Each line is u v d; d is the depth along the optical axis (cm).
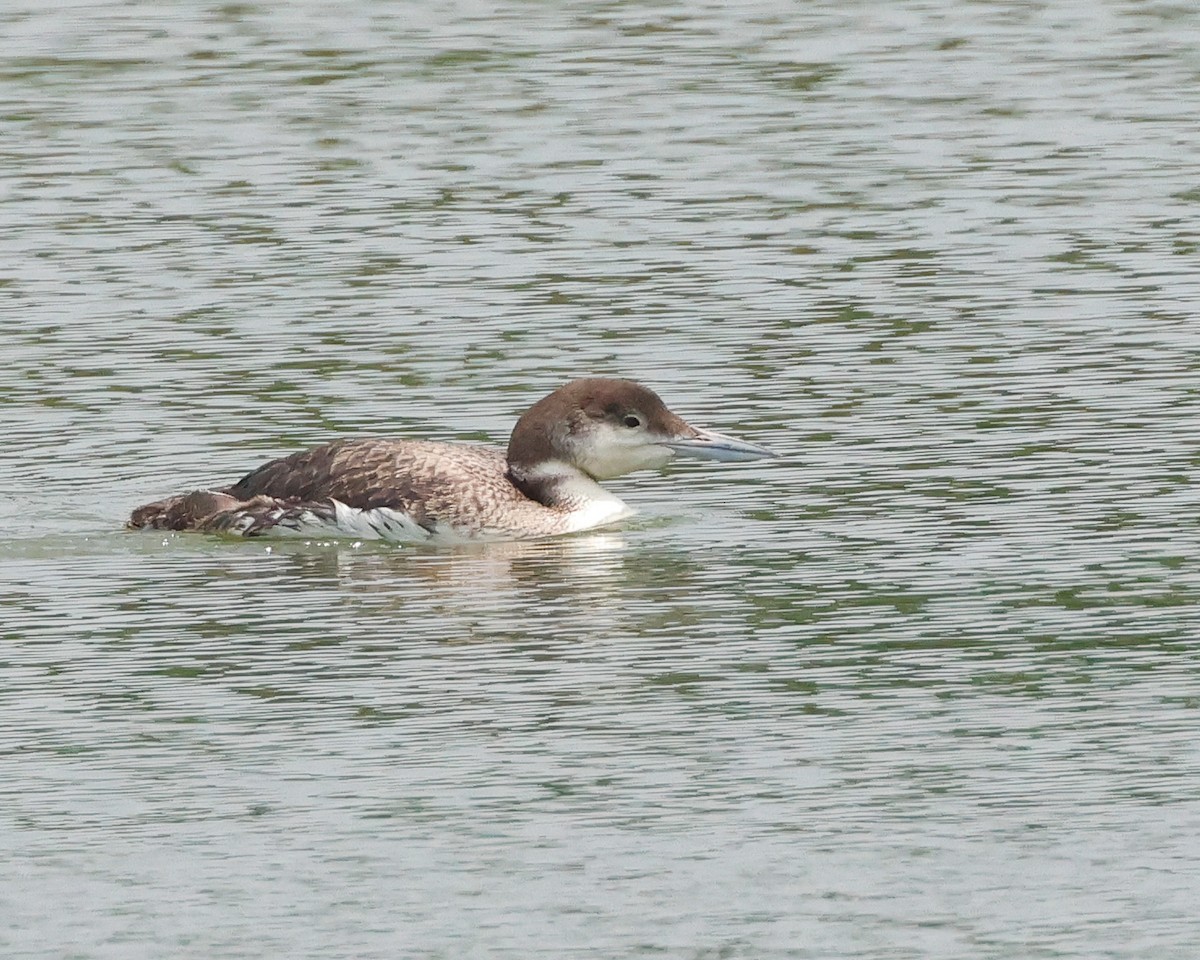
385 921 1073
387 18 3441
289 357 2103
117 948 1052
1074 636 1430
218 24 3406
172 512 1702
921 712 1310
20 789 1226
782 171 2717
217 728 1305
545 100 3027
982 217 2528
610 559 1627
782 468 1812
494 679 1378
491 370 2058
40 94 3067
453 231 2497
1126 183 2650
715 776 1226
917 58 3225
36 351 2128
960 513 1688
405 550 1662
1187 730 1274
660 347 2114
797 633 1451
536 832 1163
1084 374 2012
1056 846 1136
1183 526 1639
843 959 1030
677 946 1044
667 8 3488
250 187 2673
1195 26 3381
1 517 1728
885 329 2158
